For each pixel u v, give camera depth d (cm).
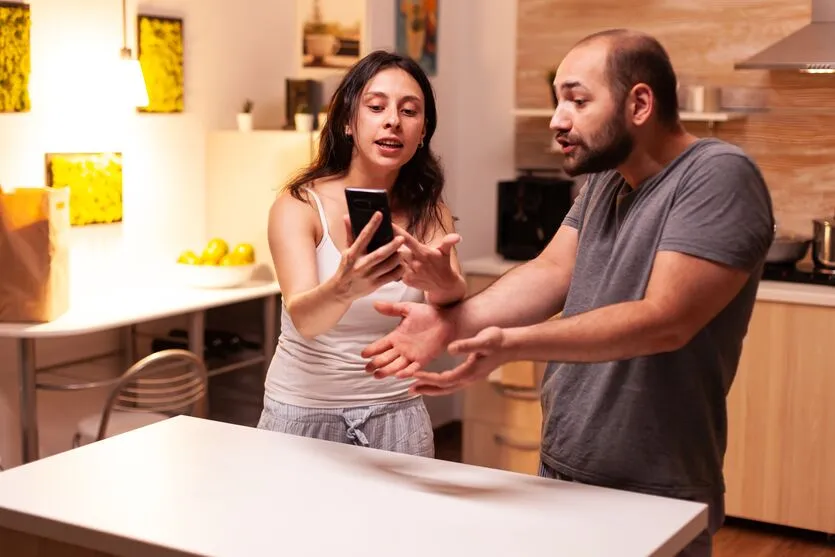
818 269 398
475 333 186
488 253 509
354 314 224
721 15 440
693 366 175
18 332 323
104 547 152
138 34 393
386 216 179
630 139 173
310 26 457
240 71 439
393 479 174
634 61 170
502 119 498
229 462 182
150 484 171
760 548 384
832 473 378
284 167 410
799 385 380
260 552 144
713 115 414
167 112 407
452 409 531
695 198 167
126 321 343
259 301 432
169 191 414
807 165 429
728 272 164
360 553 143
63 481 172
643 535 150
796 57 388
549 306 197
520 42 488
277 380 230
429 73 482
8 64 346
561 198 437
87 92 377
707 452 178
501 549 145
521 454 412
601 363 180
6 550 166
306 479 174
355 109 229
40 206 331
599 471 180
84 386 334
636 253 176
